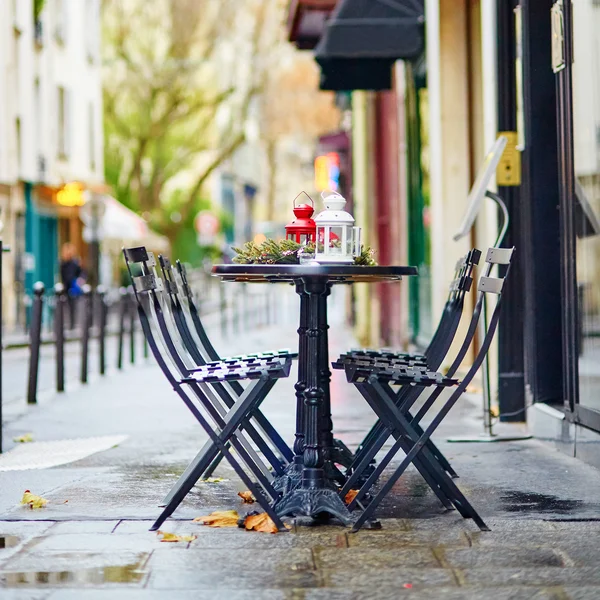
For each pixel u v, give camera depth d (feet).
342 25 51.21
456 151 47.83
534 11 30.25
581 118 26.45
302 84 177.68
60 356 45.93
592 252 25.29
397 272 19.66
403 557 17.60
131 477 24.79
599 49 24.90
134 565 17.15
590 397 25.64
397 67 64.18
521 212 32.71
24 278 108.78
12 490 23.31
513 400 33.12
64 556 17.69
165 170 174.19
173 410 38.63
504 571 16.78
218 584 16.16
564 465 25.73
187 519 20.31
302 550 18.03
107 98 164.45
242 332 88.74
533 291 29.96
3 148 104.27
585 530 19.27
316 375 20.71
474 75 47.70
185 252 215.72
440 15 47.73
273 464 22.76
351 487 21.97
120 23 157.07
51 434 32.68
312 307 20.93
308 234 22.06
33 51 115.96
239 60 163.63
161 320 20.01
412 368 21.07
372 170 77.61
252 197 319.06
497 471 24.97
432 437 30.32
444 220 47.88
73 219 131.95
